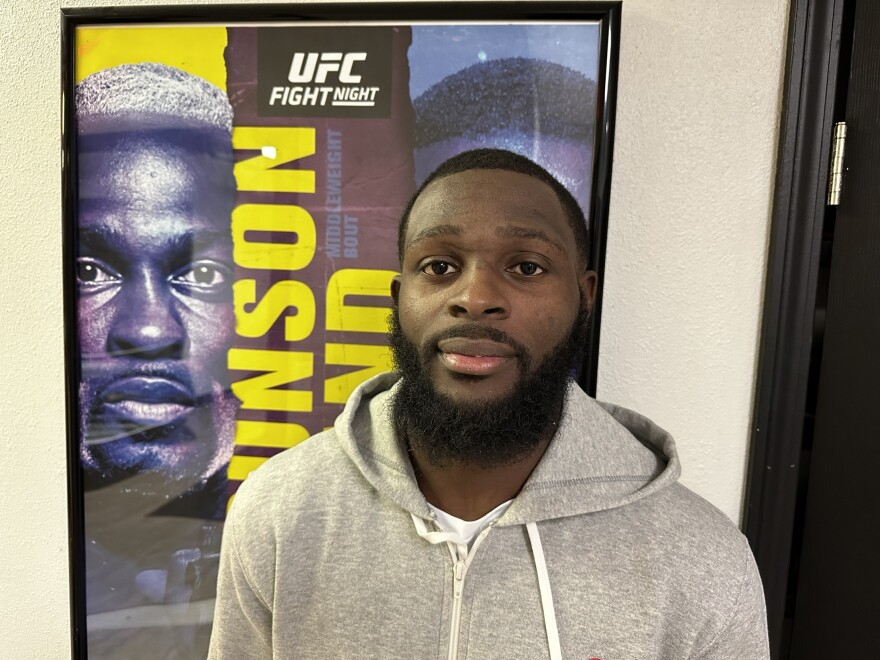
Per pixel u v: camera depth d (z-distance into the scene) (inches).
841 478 26.7
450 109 25.8
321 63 26.1
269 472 23.1
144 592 29.4
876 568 27.0
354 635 20.2
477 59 25.4
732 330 26.5
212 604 29.2
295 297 27.5
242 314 27.7
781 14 25.0
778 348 26.1
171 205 27.5
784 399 26.3
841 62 24.8
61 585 30.9
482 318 18.2
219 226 27.4
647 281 26.5
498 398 18.5
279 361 27.8
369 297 27.1
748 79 25.4
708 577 19.5
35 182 28.8
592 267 25.4
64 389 29.2
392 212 26.6
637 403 27.0
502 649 19.2
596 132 25.0
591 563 19.8
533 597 19.6
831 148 25.3
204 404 28.4
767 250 26.1
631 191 26.1
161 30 26.6
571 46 24.9
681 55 25.5
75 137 27.4
